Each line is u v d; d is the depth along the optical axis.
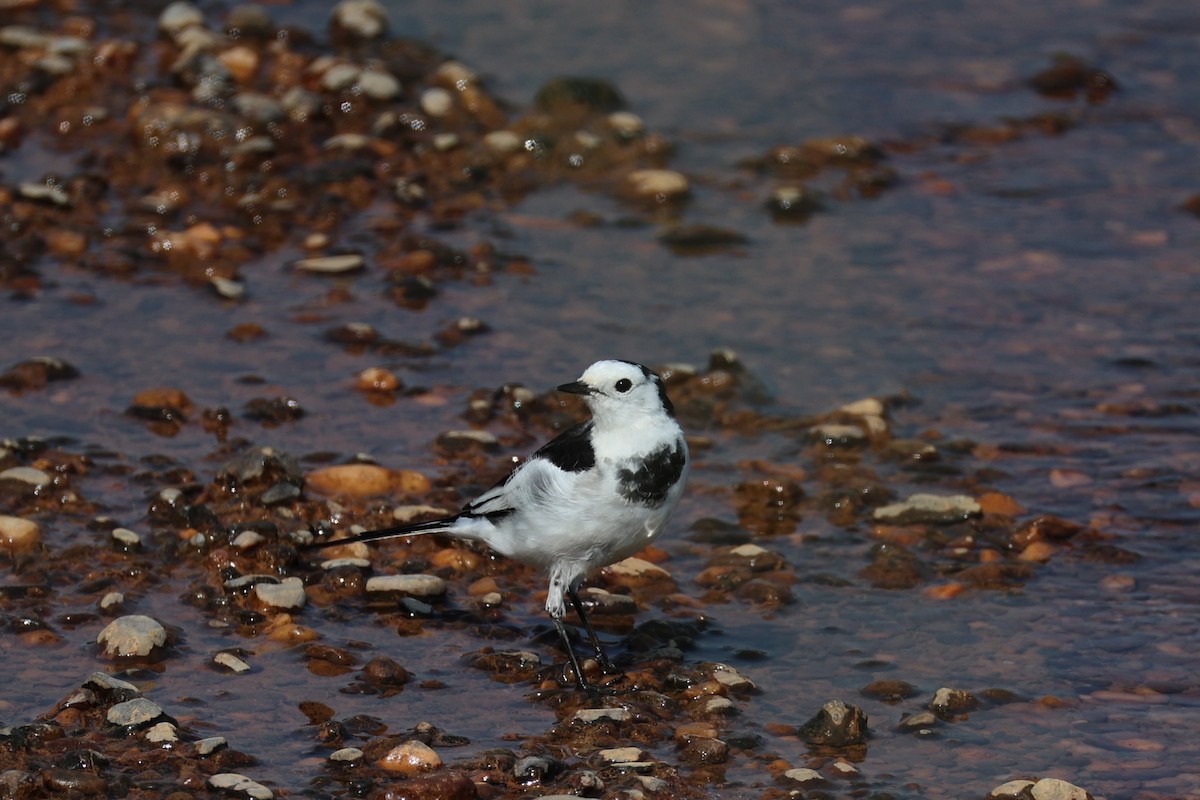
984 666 10.41
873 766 9.12
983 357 15.73
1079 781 8.98
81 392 14.44
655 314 16.64
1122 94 23.03
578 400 14.70
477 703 9.82
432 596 11.21
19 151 19.53
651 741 9.38
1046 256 18.12
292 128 20.38
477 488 12.96
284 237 17.97
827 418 14.41
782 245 18.47
